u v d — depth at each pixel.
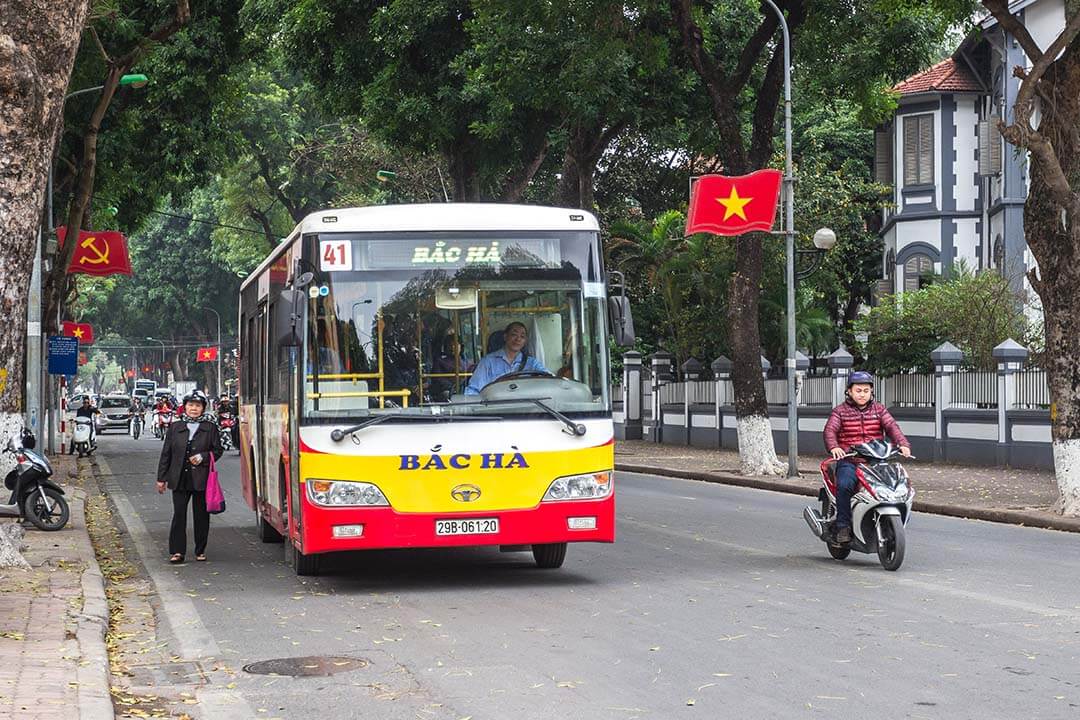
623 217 47.25
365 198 51.50
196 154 34.62
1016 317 31.67
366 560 14.59
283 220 70.62
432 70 35.16
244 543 17.00
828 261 43.09
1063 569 13.09
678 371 42.81
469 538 11.88
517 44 29.45
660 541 15.94
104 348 122.12
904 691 7.68
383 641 9.68
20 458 18.11
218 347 90.38
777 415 35.75
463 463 11.91
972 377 28.17
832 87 28.31
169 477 14.99
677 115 32.88
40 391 27.62
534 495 12.02
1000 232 40.62
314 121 61.16
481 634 9.85
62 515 18.28
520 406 12.06
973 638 9.31
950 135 43.16
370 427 11.84
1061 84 18.50
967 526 17.83
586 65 27.06
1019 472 25.72
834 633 9.58
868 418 13.50
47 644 9.20
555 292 12.30
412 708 7.57
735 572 13.05
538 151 37.38
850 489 13.25
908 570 13.06
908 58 27.17
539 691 7.89
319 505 11.79
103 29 28.91
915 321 31.91
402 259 12.10
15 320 12.73
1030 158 18.41
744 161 27.22
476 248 12.20
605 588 12.12
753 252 27.41
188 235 88.75
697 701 7.54
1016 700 7.43
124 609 11.69
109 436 67.50
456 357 12.07
